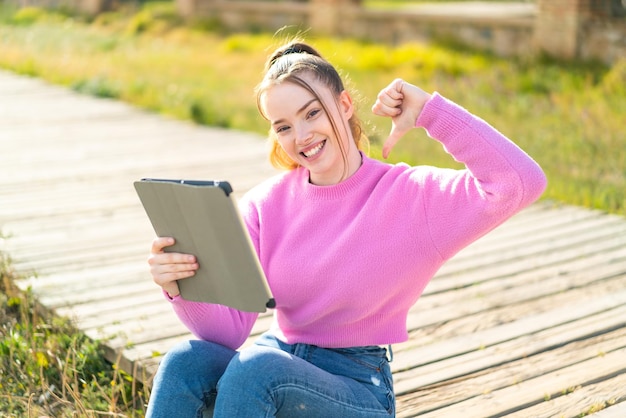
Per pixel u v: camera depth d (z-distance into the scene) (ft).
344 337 8.22
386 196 7.98
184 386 7.79
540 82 38.09
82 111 34.94
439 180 7.84
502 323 13.57
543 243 18.07
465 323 13.57
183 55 51.42
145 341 12.64
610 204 21.20
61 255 16.71
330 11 55.36
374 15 53.21
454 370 11.86
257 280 7.35
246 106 35.78
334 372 8.16
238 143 29.35
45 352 12.33
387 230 7.95
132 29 62.90
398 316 8.31
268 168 25.43
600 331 13.19
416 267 7.94
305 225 8.27
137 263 16.38
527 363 12.09
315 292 8.14
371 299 8.01
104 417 11.01
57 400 11.47
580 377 11.55
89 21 69.51
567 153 26.18
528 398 10.96
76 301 14.19
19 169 24.54
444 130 7.64
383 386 8.28
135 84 39.42
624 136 27.68
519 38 46.03
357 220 8.01
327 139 8.04
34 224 18.95
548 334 13.09
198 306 8.14
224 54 51.90
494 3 71.72
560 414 10.52
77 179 23.47
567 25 42.70
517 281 15.60
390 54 46.37
